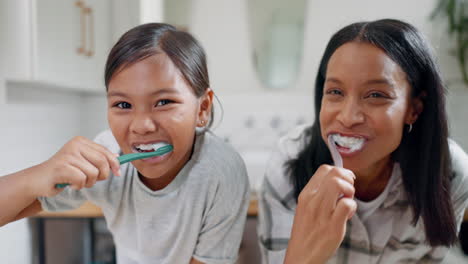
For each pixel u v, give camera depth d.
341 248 0.61
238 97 1.33
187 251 0.56
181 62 0.44
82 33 0.98
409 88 0.45
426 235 0.57
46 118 1.02
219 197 0.53
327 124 0.45
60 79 0.88
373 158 0.44
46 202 0.52
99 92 1.26
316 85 0.54
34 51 0.78
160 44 0.43
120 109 0.43
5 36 0.79
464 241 1.07
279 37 1.36
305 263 0.42
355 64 0.41
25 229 0.96
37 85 0.96
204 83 0.49
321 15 1.37
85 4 1.00
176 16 1.39
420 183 0.53
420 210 0.54
